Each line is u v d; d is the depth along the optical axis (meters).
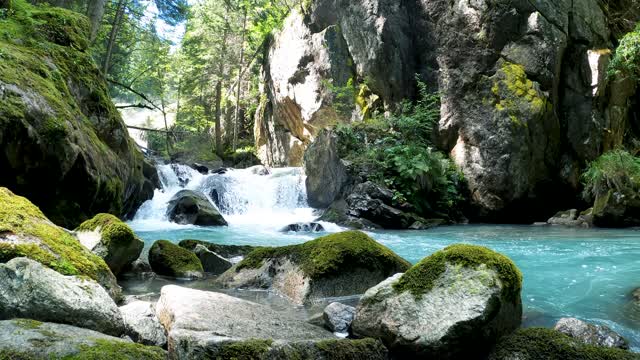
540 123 13.68
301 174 15.70
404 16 16.77
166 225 11.60
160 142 29.92
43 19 9.08
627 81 15.10
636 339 3.71
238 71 28.17
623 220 12.22
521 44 14.26
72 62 8.81
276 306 4.39
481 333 3.15
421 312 3.28
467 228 12.46
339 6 18.66
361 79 17.98
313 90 19.47
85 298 3.03
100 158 8.05
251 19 26.52
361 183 13.44
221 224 11.98
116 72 26.19
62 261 3.58
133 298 4.32
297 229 11.38
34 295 2.83
